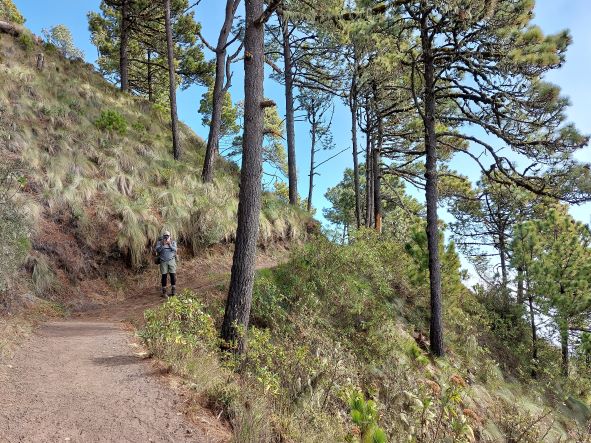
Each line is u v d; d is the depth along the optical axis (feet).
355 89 59.26
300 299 29.45
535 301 52.60
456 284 44.60
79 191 37.37
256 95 24.04
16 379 14.03
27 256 28.60
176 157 56.65
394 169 72.13
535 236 53.72
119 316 27.66
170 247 32.40
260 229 47.29
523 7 33.12
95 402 12.78
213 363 18.13
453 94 39.14
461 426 21.97
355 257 38.50
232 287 22.79
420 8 35.91
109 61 106.01
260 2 24.62
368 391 24.89
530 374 47.29
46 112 45.47
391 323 33.09
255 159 23.71
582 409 43.96
